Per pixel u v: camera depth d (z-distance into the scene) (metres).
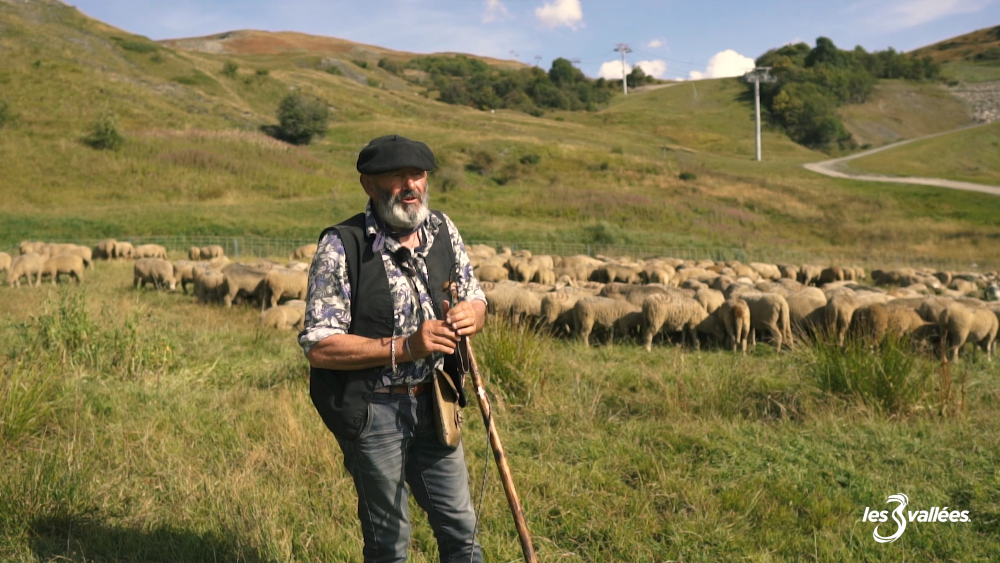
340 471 4.93
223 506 4.26
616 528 4.29
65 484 4.26
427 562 3.89
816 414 6.54
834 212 49.91
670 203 47.62
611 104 135.88
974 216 48.78
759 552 4.11
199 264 17.06
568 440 5.90
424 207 2.77
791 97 109.88
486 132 74.88
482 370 7.13
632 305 11.69
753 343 11.64
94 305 10.65
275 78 86.25
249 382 7.79
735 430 6.14
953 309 10.22
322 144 64.94
